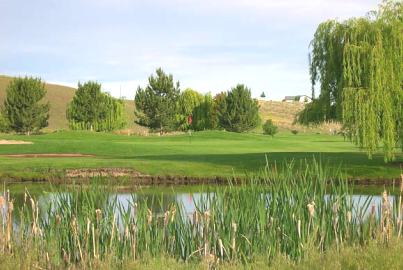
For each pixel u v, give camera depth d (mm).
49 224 11891
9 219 11375
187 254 11477
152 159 41406
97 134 76188
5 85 157000
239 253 11141
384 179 32469
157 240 11281
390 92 31422
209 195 12852
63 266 10617
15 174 34188
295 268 9625
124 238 11344
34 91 85000
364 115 31250
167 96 96000
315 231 11312
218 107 97312
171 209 12125
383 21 32281
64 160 39875
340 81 33125
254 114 97062
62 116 146125
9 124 84312
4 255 10320
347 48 32094
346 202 12406
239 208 11852
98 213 11211
